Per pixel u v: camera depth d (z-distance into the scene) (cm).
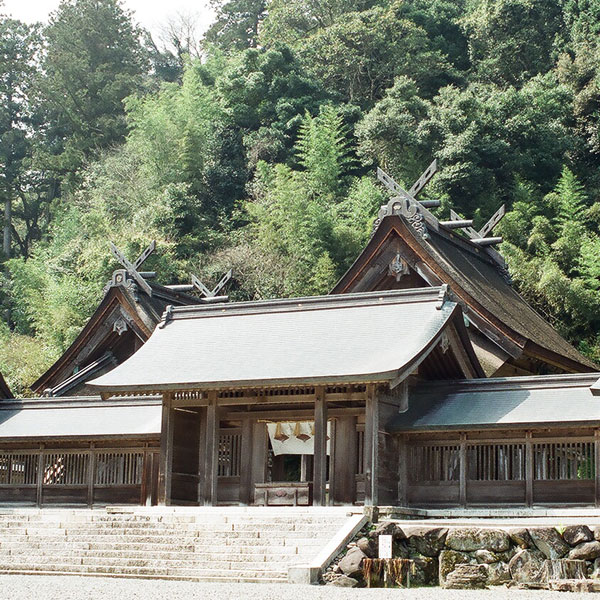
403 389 2553
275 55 7306
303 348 2597
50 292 5556
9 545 2309
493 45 7631
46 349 5147
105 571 2103
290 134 6988
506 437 2416
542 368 3444
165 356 2767
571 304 4800
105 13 8719
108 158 6981
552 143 6338
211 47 8256
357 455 2605
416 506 2486
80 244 5828
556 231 5578
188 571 2023
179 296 3894
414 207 3253
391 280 3319
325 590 1711
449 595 1641
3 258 7600
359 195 5775
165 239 5934
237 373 2539
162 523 2322
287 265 5491
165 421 2688
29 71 8450
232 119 7262
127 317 3625
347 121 7012
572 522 2189
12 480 3075
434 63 7519
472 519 2316
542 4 7500
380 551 1986
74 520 2480
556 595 1678
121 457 2923
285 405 2672
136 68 8875
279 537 2153
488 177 6128
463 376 2700
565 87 6606
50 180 8275
